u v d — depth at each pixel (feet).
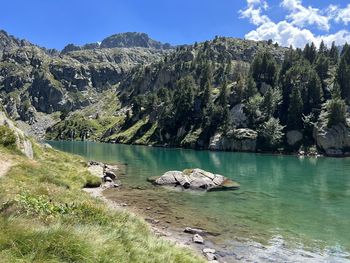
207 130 536.83
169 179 167.94
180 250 54.13
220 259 73.31
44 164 152.15
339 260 74.74
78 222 43.24
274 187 167.94
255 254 77.25
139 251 40.37
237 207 122.62
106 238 37.24
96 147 532.32
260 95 589.73
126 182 173.78
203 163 289.53
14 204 39.91
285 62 629.51
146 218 102.89
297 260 74.43
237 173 223.92
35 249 28.91
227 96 563.07
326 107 490.08
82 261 30.30
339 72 545.03
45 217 39.45
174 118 608.60
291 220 106.11
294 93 499.10
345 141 457.27
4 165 110.42
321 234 92.63
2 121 152.46
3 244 28.53
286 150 464.65
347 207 125.08
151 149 492.95
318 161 336.90
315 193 152.87
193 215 109.91
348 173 230.89
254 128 510.58
